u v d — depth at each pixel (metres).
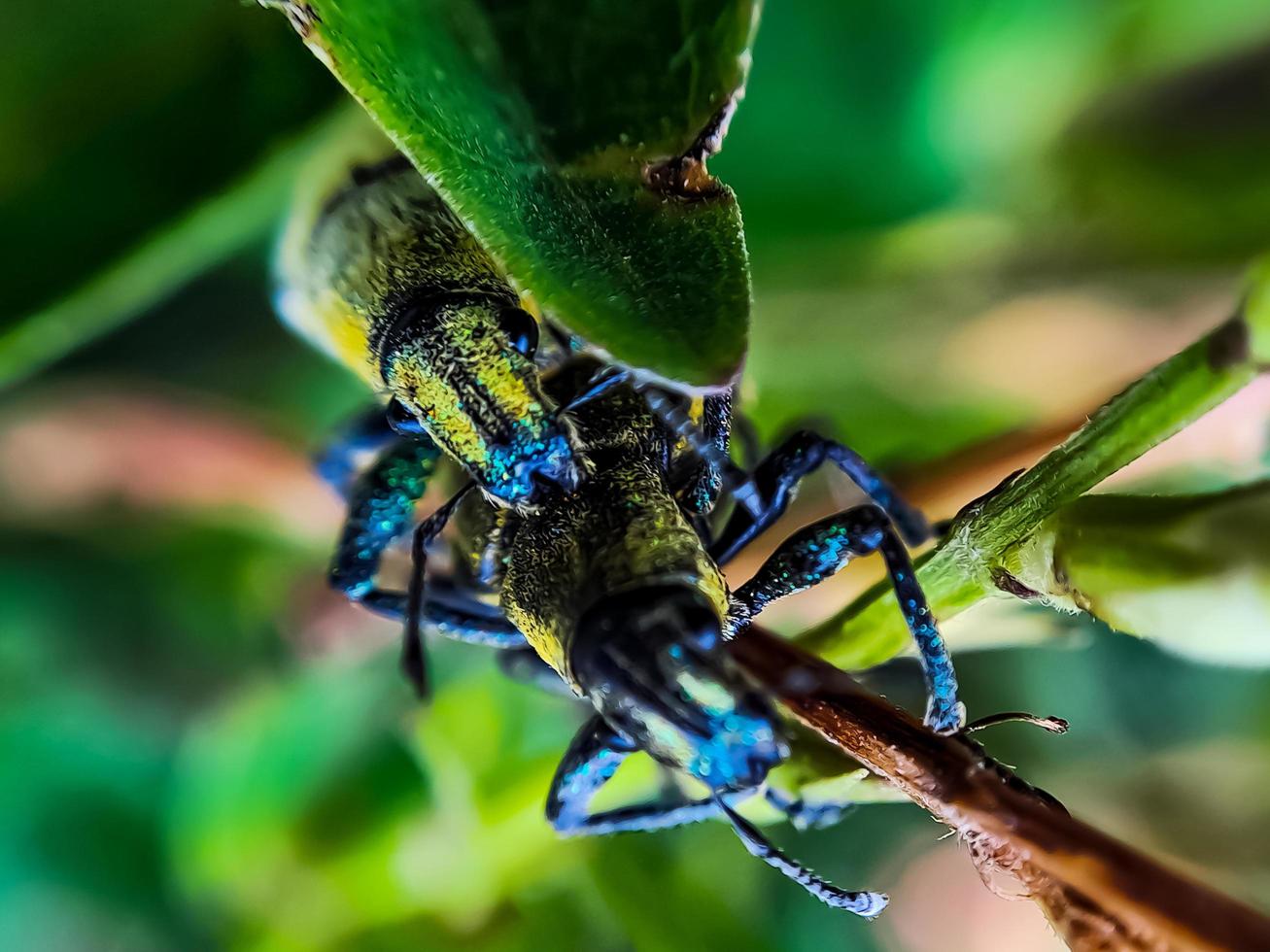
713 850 0.05
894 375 0.05
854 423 0.05
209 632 0.05
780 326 0.05
